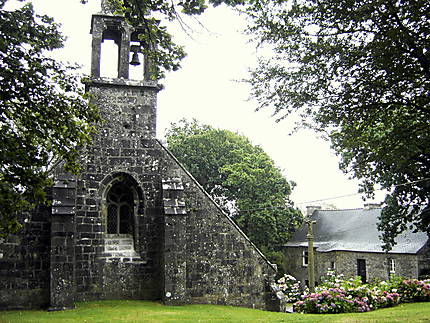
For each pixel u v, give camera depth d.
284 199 37.44
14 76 8.76
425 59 8.59
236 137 40.84
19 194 9.44
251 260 16.47
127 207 16.22
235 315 13.16
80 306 13.80
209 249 16.02
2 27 8.98
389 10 8.38
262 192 35.62
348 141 10.68
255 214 34.97
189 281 15.53
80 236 14.78
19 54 9.06
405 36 8.18
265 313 14.20
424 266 29.66
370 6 8.16
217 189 38.84
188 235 15.90
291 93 10.23
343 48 9.26
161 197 15.87
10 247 13.67
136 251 15.46
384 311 14.96
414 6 8.12
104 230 15.23
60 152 10.13
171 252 14.70
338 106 9.94
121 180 15.91
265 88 10.50
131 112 16.45
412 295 18.05
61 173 14.34
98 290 14.66
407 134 10.16
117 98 16.42
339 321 11.77
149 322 11.49
